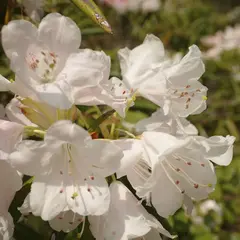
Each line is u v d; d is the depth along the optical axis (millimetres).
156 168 296
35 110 296
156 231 316
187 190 313
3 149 290
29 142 279
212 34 1059
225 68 789
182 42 861
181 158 308
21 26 286
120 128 341
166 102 323
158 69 327
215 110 755
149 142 305
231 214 641
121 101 305
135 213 300
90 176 291
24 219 377
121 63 356
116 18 892
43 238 364
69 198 287
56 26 290
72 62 290
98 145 282
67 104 277
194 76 331
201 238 544
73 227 304
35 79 289
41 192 284
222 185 637
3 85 297
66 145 292
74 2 331
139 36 894
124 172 294
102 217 297
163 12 973
